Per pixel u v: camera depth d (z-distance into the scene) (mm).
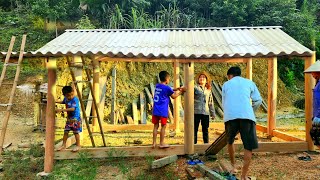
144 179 5883
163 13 16828
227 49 7094
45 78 13266
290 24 16578
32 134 9656
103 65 13242
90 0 16703
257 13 16719
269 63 9422
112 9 16641
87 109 11047
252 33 8562
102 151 6789
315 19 19344
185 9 17750
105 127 10227
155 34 8805
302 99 15023
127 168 6438
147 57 6496
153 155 6852
